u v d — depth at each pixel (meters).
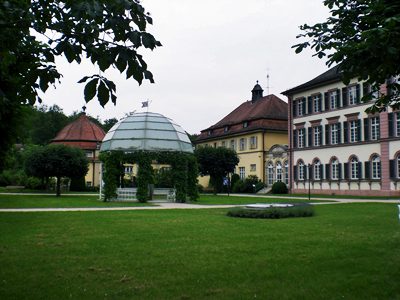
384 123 41.81
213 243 10.85
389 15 6.14
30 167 38.31
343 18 6.98
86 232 12.95
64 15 3.72
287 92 54.41
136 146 31.70
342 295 6.29
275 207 18.98
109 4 3.54
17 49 4.21
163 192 33.91
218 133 70.50
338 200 34.06
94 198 36.12
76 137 67.62
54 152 38.47
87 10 3.34
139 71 3.65
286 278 7.29
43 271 7.84
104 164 32.31
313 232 13.01
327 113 48.81
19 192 50.19
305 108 52.12
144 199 31.11
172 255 9.26
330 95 48.62
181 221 16.25
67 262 8.57
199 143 76.00
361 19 6.73
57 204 27.27
